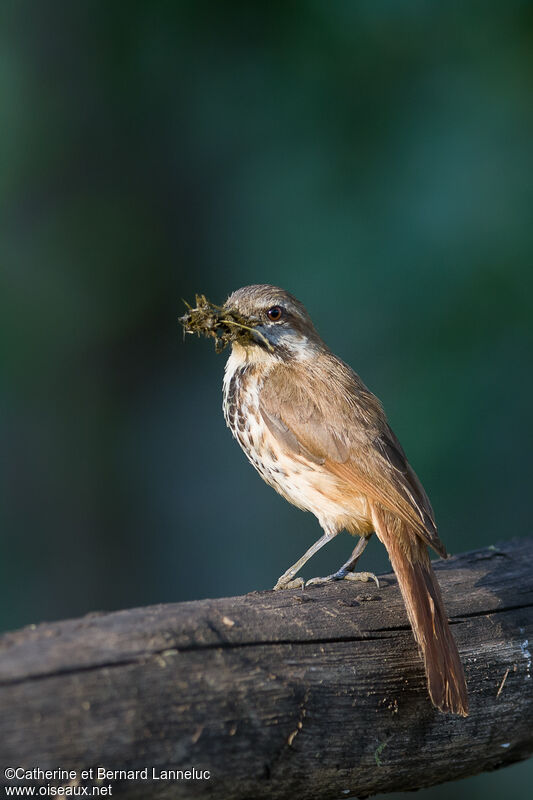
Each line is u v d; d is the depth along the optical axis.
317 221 12.30
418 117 12.01
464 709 6.50
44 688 5.27
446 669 6.62
